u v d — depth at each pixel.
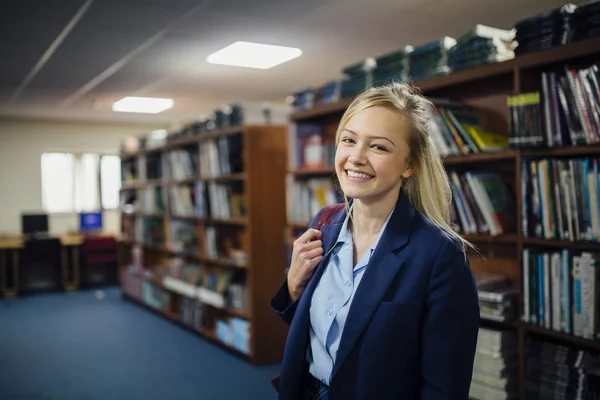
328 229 1.21
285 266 4.07
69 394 3.39
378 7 2.92
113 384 3.56
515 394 2.24
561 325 2.00
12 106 6.33
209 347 4.45
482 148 2.26
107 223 7.98
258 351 3.93
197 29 3.29
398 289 1.03
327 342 1.10
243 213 4.14
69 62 4.14
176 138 5.36
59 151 7.60
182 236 5.25
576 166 1.93
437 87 2.49
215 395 3.36
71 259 7.30
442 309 1.00
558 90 1.97
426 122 1.10
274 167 4.04
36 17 3.02
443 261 1.02
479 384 2.27
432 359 1.01
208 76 4.74
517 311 2.24
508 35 2.37
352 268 1.12
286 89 5.46
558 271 2.01
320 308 1.12
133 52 3.85
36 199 7.46
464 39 2.33
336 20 3.14
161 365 3.96
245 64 4.28
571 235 1.96
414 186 1.14
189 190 5.00
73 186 7.76
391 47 3.81
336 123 3.40
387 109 1.04
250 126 3.94
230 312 4.36
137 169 6.76
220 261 4.38
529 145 2.04
